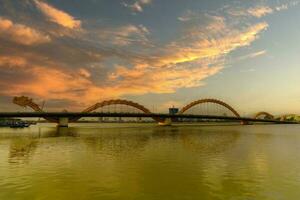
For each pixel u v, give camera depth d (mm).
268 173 28562
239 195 21359
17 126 163750
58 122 181875
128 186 23859
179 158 38719
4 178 26781
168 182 25141
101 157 39844
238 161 35938
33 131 119812
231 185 24031
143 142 65625
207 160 36812
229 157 39500
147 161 36156
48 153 44312
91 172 29375
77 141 68125
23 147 53594
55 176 27578
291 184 24156
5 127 166750
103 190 22812
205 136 88500
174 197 21031
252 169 30609
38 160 37188
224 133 107438
